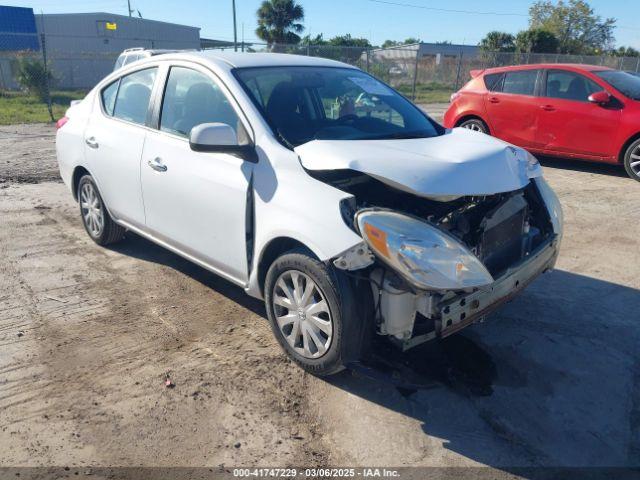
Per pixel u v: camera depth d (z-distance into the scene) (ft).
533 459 8.80
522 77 29.14
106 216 16.43
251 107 11.50
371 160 9.68
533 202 12.24
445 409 9.91
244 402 10.03
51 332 12.28
